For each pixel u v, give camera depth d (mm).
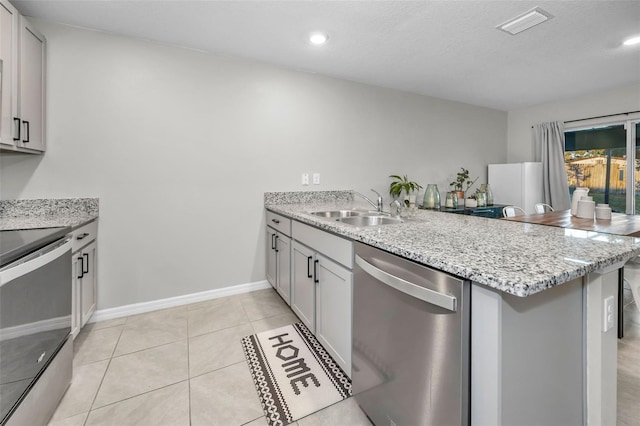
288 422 1324
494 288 747
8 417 993
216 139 2592
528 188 4129
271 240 2689
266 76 2779
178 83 2432
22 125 1746
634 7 1959
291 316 2322
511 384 793
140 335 2031
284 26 2146
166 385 1545
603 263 875
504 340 766
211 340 1976
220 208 2641
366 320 1270
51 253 1273
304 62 2770
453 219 1812
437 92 3754
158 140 2385
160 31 2199
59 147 2086
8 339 990
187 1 1855
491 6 1943
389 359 1125
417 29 2215
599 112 3863
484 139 4520
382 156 3529
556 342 913
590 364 992
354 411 1392
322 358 1786
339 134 3207
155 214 2404
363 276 1282
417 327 978
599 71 3107
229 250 2699
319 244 1732
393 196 3625
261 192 2805
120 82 2246
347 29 2203
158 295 2445
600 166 4035
